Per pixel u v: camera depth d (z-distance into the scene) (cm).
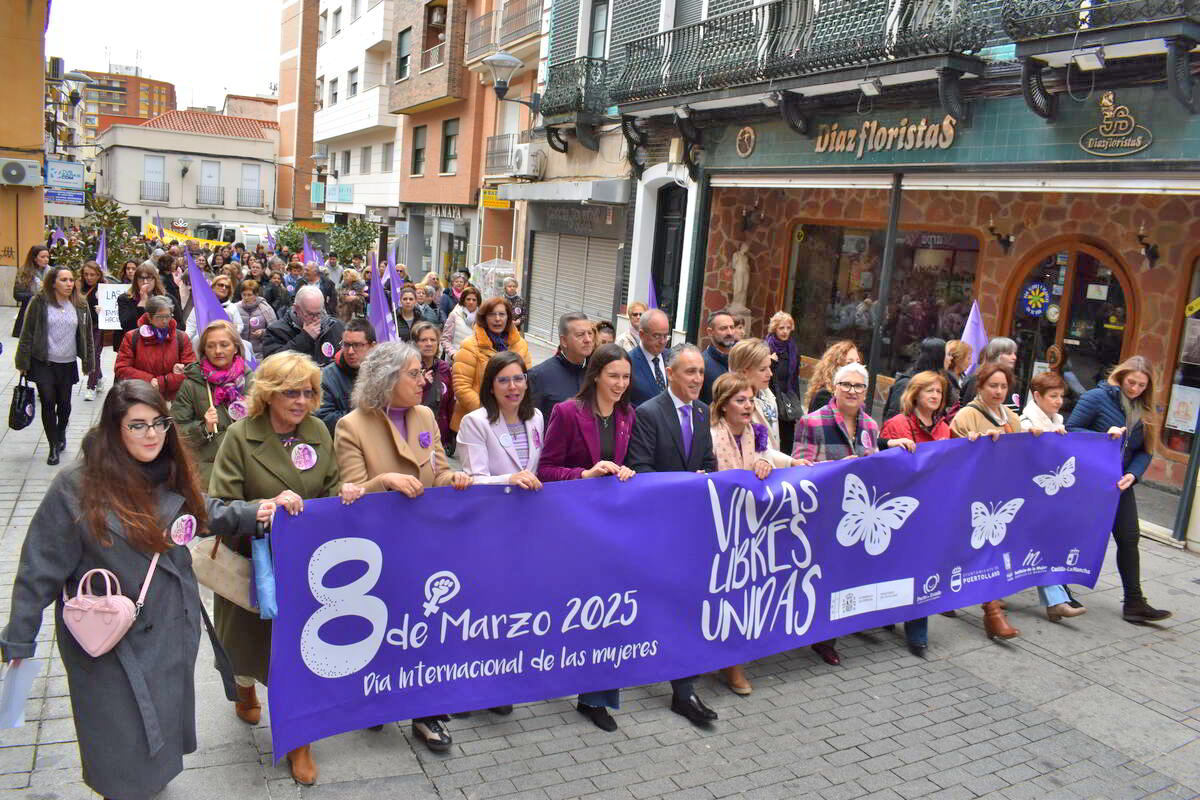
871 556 539
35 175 2086
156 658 312
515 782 400
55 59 3409
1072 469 622
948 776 432
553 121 1861
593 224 1833
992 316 1202
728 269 1488
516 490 416
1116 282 1062
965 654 576
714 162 1404
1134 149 820
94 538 295
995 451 588
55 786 364
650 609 457
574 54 1886
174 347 741
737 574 484
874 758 444
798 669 541
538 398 577
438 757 415
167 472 319
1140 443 647
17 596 292
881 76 1018
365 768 399
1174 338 995
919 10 988
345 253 3150
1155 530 837
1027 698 518
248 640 399
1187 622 645
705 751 440
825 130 1179
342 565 378
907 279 1320
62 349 821
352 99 3619
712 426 500
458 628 410
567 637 437
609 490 441
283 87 5541
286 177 5638
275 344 732
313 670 376
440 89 2647
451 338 1057
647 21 1619
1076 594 694
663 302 1636
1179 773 449
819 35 1118
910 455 550
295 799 371
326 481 396
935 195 1273
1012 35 846
